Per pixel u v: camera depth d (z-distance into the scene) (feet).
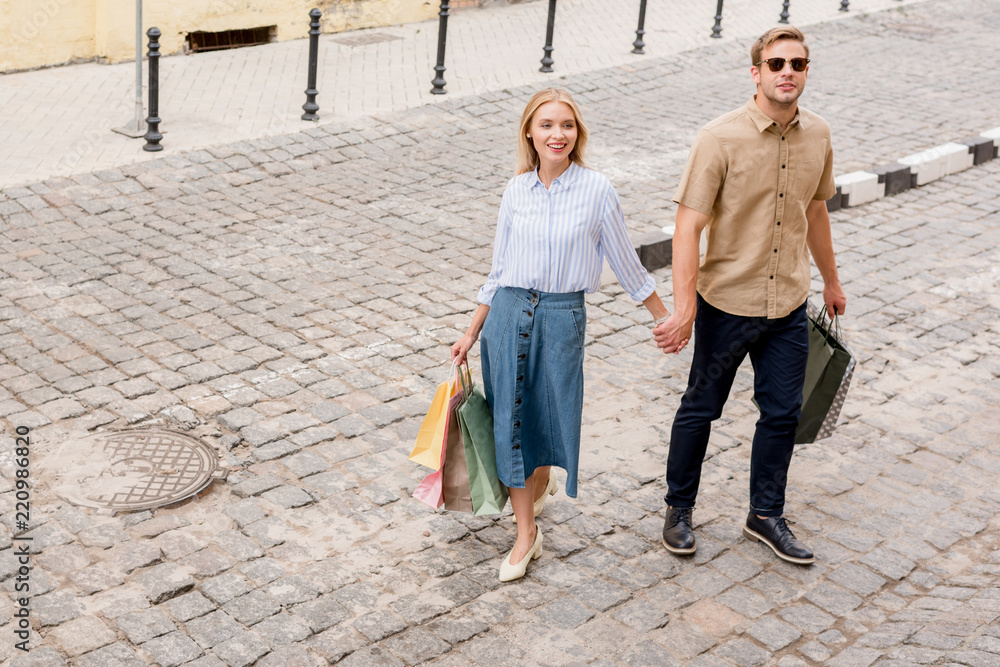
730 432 17.37
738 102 38.86
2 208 24.91
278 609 12.58
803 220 12.97
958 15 56.13
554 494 15.24
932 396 18.76
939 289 23.47
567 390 12.65
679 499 14.12
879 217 27.99
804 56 12.11
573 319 12.48
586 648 12.21
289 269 22.81
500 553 13.98
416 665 11.78
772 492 13.98
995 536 14.75
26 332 19.25
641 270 12.87
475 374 18.76
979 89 41.52
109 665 11.44
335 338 19.76
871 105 38.63
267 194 27.43
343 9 45.55
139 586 12.79
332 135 31.81
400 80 38.27
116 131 30.48
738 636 12.54
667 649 12.24
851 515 15.14
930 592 13.39
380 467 15.76
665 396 18.45
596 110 36.88
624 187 29.17
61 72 36.58
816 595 13.33
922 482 16.06
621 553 14.07
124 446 15.80
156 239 24.04
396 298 21.68
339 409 17.28
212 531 14.01
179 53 40.16
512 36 46.73
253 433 16.38
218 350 19.01
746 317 13.10
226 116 32.71
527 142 12.38
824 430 14.67
